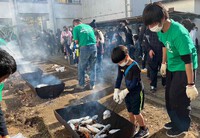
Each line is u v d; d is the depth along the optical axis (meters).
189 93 2.45
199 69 7.02
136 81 2.74
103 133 2.94
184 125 2.80
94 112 3.58
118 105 4.18
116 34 7.92
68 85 5.90
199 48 9.91
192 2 11.24
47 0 19.44
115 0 17.41
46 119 3.63
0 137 2.27
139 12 16.56
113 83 5.88
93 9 20.06
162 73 3.12
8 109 4.41
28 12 18.59
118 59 2.69
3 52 1.65
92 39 5.15
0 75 1.62
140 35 6.46
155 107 3.99
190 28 4.46
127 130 2.72
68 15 20.94
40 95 4.66
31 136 3.38
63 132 3.23
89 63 5.35
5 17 17.53
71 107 3.42
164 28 2.47
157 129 3.17
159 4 2.28
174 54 2.58
